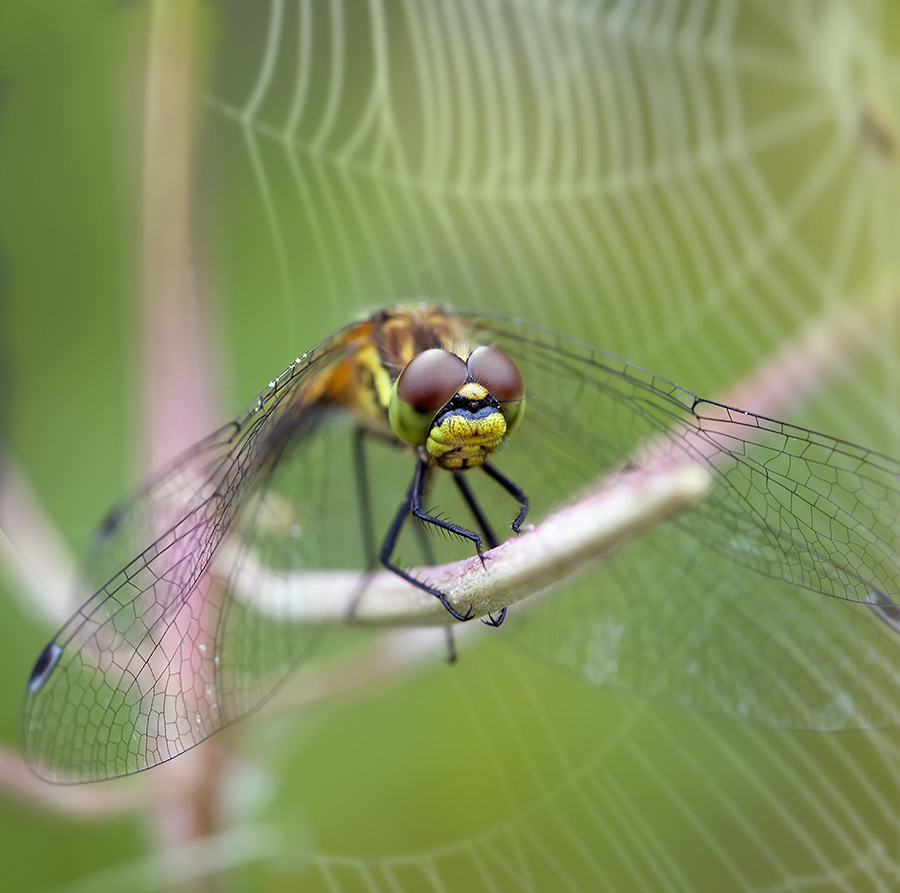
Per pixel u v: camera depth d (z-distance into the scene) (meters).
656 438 0.24
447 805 0.25
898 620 0.24
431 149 0.26
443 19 0.26
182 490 0.24
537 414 0.24
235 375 0.25
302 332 0.25
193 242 0.25
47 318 0.25
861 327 0.26
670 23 0.27
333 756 0.25
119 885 0.24
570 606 0.25
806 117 0.27
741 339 0.26
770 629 0.25
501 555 0.23
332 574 0.24
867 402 0.26
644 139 0.27
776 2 0.27
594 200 0.26
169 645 0.24
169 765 0.24
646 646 0.25
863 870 0.25
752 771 0.25
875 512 0.24
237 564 0.24
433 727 0.25
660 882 0.25
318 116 0.25
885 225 0.26
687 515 0.24
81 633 0.23
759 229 0.26
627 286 0.26
